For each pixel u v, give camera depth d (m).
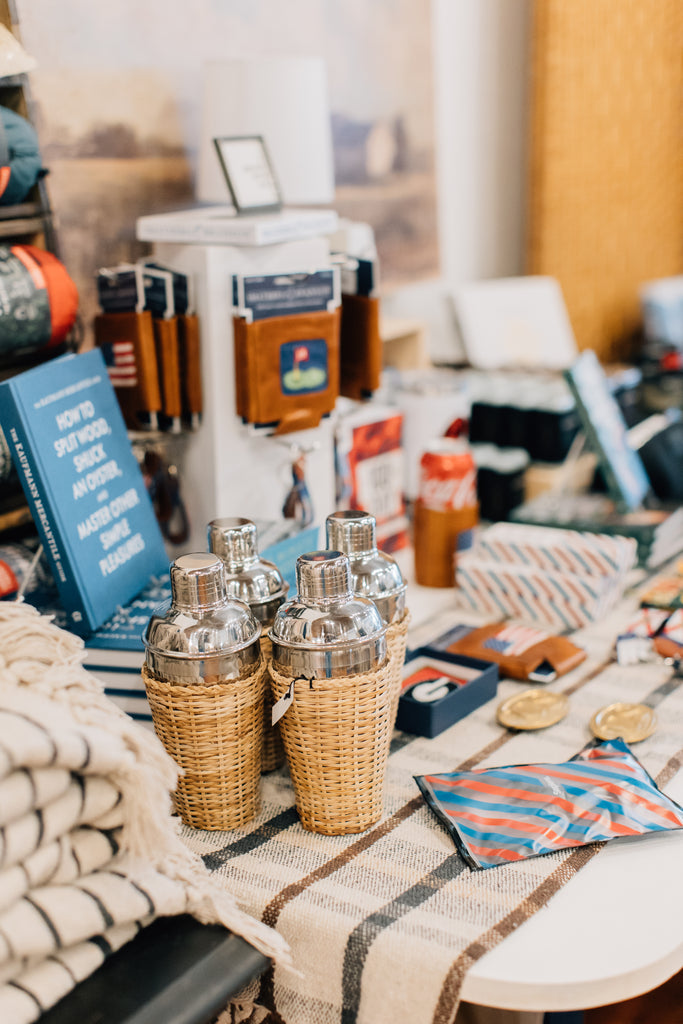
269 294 1.33
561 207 2.78
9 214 1.22
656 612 1.48
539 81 2.65
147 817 0.77
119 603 1.17
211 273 1.31
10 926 0.71
